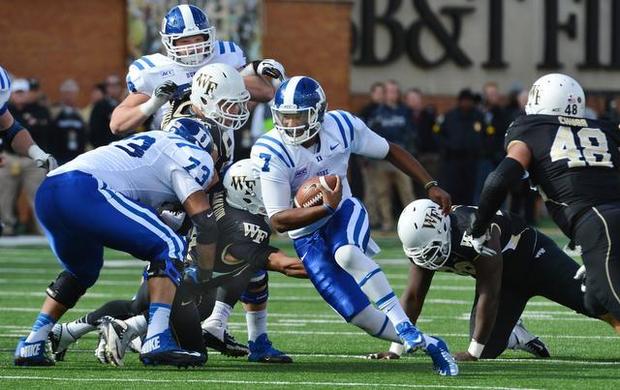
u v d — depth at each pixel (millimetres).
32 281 38938
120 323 21891
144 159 21469
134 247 21047
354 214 21906
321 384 20047
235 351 23797
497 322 23688
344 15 68000
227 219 23234
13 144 24109
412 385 19906
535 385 19891
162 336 21094
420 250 22156
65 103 53719
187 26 25109
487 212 21391
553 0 77750
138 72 25219
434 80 75562
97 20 64438
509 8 77438
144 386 19797
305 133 21719
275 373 21406
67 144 53375
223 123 23062
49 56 64125
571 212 21281
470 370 21797
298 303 33906
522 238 23547
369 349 25031
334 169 22359
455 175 56969
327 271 21734
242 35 65438
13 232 55531
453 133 56625
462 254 22516
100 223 20875
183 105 23891
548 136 21578
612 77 79062
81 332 22594
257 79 25297
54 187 21078
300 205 21547
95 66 64500
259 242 23094
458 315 30938
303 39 67625
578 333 27672
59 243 21484
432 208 22203
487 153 57156
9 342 25625
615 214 21000
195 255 22625
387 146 22922
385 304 21094
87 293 35531
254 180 23000
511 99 59375
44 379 20516
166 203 21859
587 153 21453
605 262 20906
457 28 75750
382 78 74562
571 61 78625
